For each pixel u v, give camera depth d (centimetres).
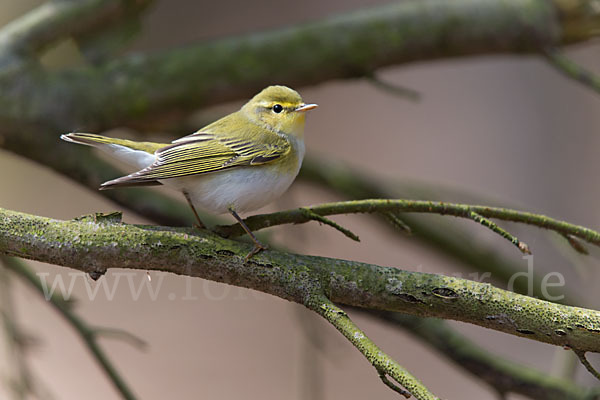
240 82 920
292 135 750
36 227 507
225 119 757
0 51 876
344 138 1694
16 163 1534
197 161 666
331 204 577
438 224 1095
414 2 962
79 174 886
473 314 493
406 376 427
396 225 582
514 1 955
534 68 1602
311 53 927
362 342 454
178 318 1441
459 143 1642
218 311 1482
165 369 1345
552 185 1534
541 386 850
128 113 901
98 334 745
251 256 513
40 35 885
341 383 1373
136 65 908
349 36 933
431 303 499
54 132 873
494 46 966
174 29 1627
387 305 509
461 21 945
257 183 689
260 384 1341
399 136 1686
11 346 814
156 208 919
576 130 1551
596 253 912
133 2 912
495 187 1573
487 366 867
